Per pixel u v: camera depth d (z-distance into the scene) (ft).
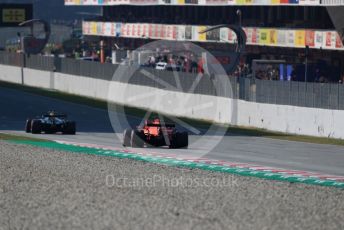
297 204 274.36
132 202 271.90
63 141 492.54
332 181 331.36
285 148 473.67
